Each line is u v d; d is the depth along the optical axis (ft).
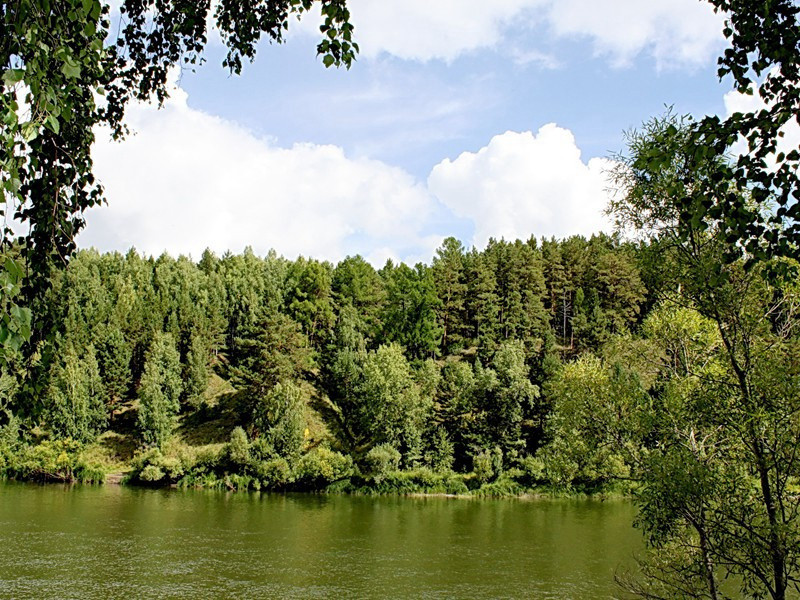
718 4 18.25
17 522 126.52
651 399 48.83
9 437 203.51
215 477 193.47
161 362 233.14
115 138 28.37
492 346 261.03
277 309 260.83
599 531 125.70
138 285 334.03
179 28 26.71
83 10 12.67
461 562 100.63
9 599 77.61
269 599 80.94
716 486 39.50
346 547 111.14
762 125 14.96
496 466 187.93
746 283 39.55
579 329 257.96
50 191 18.35
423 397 215.51
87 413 220.84
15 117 11.15
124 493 174.81
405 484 184.34
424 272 285.43
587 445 52.47
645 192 42.39
